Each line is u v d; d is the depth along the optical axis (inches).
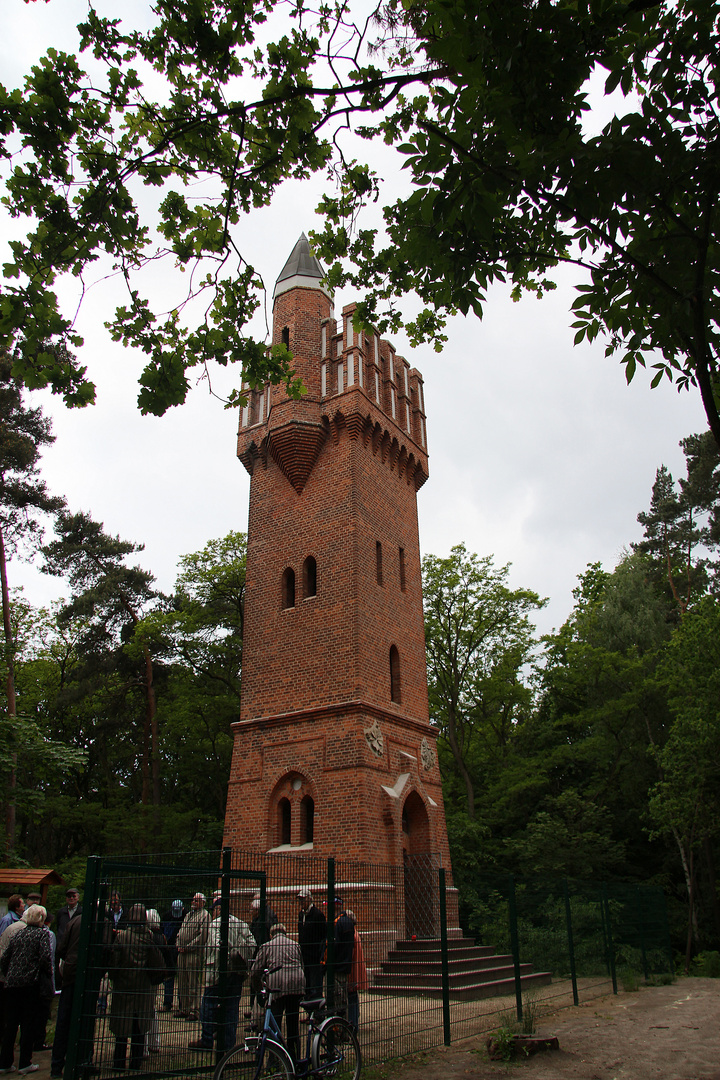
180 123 311.9
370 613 783.7
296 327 901.8
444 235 269.3
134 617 1359.5
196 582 1397.6
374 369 909.2
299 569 822.5
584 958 665.0
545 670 1498.5
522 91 221.9
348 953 373.4
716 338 262.5
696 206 246.5
